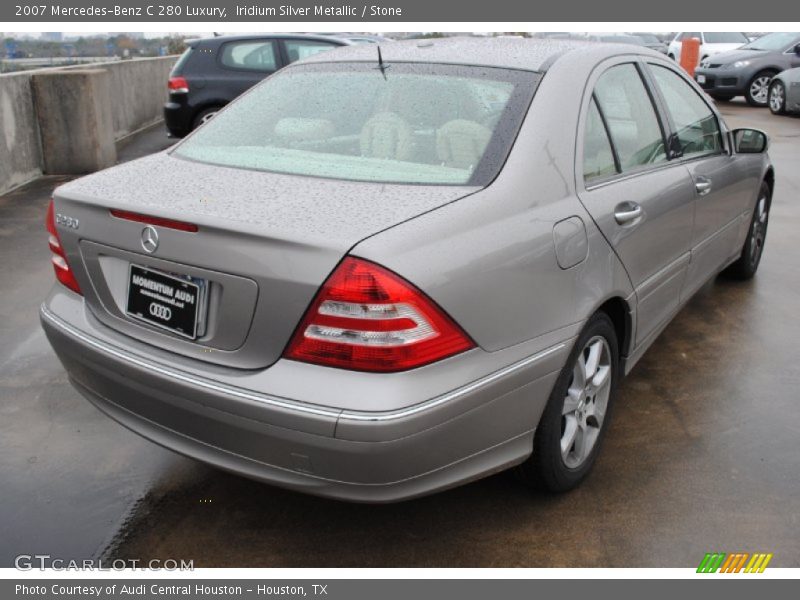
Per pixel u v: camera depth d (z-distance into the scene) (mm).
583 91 2971
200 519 2834
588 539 2721
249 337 2270
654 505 2902
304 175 2674
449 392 2242
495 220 2432
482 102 2824
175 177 2740
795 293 5203
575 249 2678
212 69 9938
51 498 2941
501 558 2633
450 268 2246
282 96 3201
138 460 3201
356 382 2154
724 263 4641
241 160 2875
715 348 4305
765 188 5227
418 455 2234
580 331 2715
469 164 2623
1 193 8109
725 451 3266
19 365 4062
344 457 2172
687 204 3633
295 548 2689
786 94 14133
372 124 2869
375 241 2164
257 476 2346
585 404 2982
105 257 2598
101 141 9492
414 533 2756
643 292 3254
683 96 3947
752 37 20719
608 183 3016
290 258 2178
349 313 2135
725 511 2869
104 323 2660
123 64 13062
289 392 2188
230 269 2260
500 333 2395
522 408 2525
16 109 8555
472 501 2920
